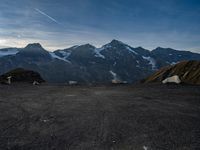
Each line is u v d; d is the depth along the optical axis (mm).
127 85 48219
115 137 12125
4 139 12203
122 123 14898
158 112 18109
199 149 10242
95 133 12922
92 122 15391
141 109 19578
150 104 22219
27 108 21422
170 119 15656
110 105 22156
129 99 26281
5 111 20109
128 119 15938
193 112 17984
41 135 12797
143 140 11516
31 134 13008
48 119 16594
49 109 20656
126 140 11609
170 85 43688
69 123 15305
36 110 20297
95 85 51344
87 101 25344
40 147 10961
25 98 29094
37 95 32344
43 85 55188
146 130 13180
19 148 10891
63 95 31922
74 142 11547
